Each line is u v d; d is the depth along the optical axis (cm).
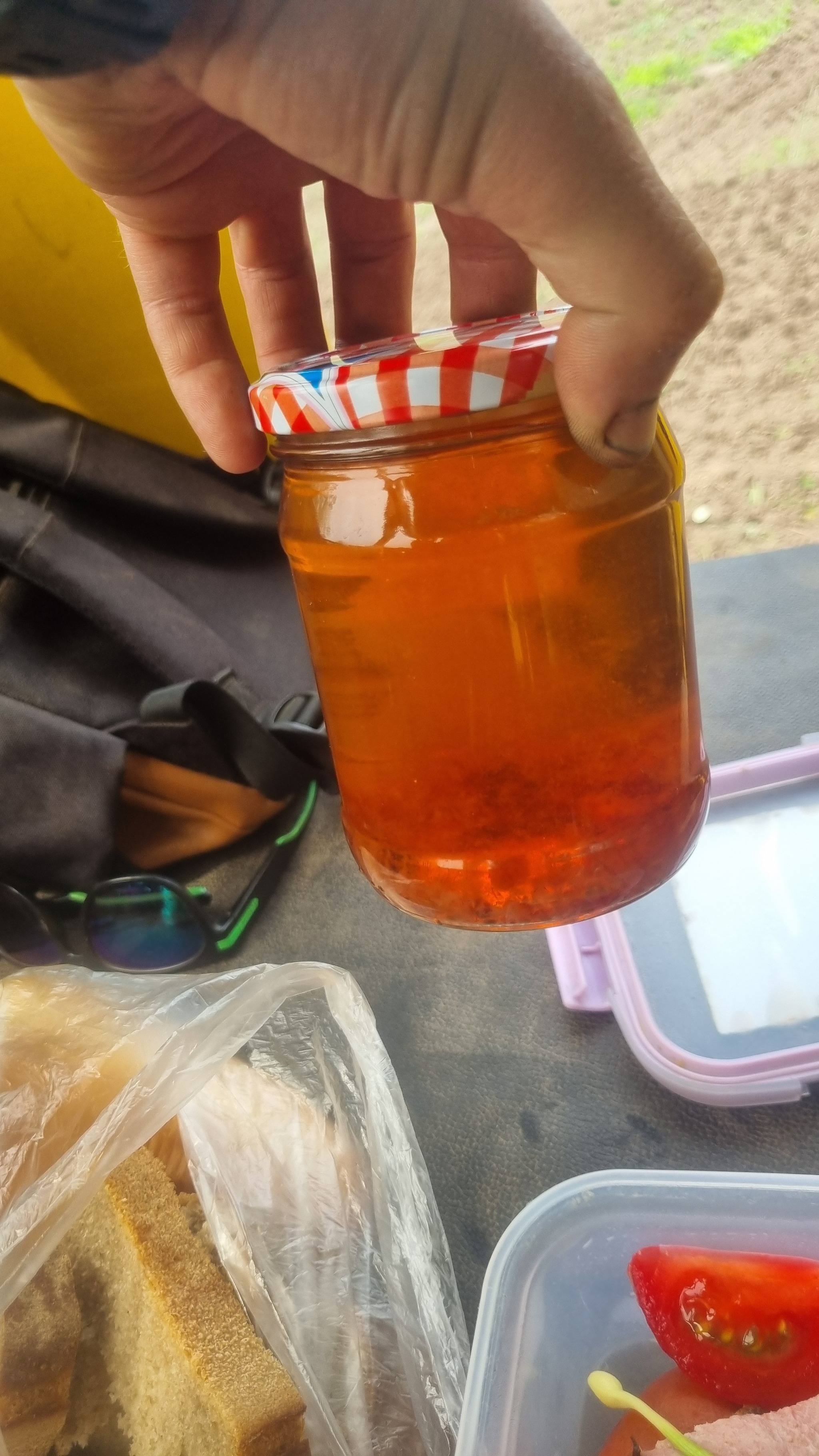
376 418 20
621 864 24
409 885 25
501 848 23
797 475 98
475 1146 42
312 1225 33
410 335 26
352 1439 29
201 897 59
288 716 66
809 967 44
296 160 28
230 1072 37
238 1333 30
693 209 114
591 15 123
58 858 56
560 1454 31
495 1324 31
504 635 22
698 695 27
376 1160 34
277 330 35
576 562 22
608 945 45
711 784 52
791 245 109
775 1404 31
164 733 59
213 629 69
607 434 19
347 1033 36
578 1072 44
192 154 26
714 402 106
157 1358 30
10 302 67
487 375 19
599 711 22
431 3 15
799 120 112
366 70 16
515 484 21
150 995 38
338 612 23
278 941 56
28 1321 30
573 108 16
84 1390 31
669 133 118
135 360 70
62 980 40
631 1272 33
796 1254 33
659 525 23
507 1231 34
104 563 62
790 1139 39
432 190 17
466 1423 28
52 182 64
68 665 61
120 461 68
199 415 33
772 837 50
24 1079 34
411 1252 33
